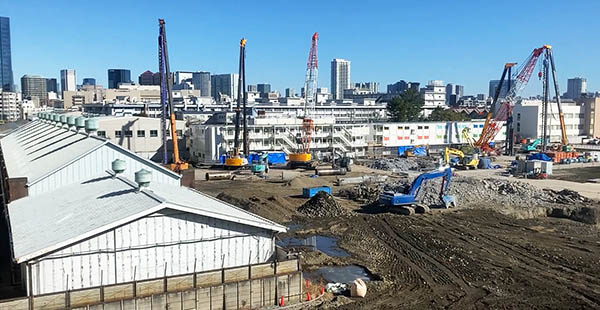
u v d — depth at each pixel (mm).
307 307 26312
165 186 31203
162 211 23938
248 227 26062
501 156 115125
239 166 85688
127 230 23281
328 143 109875
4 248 32750
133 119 93000
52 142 48531
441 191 53500
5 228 36625
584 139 148250
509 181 63906
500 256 36906
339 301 27625
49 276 22000
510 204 54812
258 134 100375
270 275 25719
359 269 34188
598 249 38969
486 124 118750
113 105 167750
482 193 58375
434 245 39844
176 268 24453
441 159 89938
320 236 43188
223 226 25453
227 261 25641
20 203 29922
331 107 183750
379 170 88188
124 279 23375
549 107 142625
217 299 24281
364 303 27578
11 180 31141
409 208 51188
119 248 23188
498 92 118625
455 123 127812
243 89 91875
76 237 22094
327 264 35062
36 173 33844
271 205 53156
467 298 28594
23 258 21078
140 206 24141
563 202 55594
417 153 111688
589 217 49188
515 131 146875
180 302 23406
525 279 31750
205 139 94188
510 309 27078
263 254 26656
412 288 30125
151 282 22953
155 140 95250
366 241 41188
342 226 46312
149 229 23750
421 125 123250
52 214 26094
